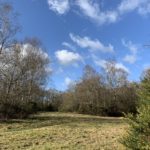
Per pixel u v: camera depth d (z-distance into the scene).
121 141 11.22
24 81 45.25
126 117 11.09
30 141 19.55
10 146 18.17
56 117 43.62
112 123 34.53
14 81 42.31
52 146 17.97
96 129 25.56
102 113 65.38
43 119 38.44
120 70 75.12
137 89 11.44
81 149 17.23
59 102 75.12
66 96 71.44
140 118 10.26
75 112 67.75
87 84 69.12
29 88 46.97
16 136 21.36
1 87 40.81
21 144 18.67
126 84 66.62
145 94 10.77
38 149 17.25
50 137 20.89
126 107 64.44
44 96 63.84
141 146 10.02
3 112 37.75
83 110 66.62
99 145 18.17
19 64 43.88
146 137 10.20
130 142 10.48
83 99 67.56
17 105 40.09
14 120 35.16
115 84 67.38
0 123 31.64
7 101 39.28
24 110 40.69
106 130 24.62
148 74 12.02
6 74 41.66
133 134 10.49
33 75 48.50
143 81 11.09
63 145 18.23
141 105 10.74
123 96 65.25
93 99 66.88
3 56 41.56
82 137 20.98
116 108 65.31
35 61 48.03
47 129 24.86
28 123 32.22
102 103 66.00
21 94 43.88
